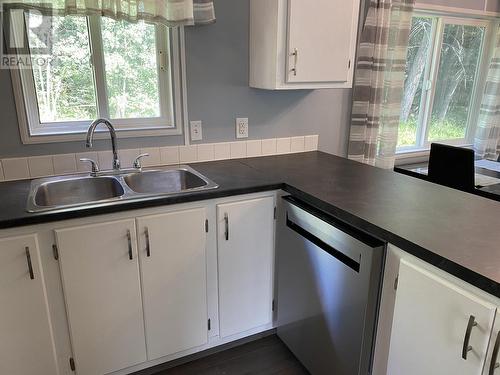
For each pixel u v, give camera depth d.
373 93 2.67
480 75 3.61
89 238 1.51
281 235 1.88
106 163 2.05
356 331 1.45
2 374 1.51
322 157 2.45
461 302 1.07
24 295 1.46
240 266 1.88
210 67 2.17
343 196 1.65
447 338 1.12
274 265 1.98
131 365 1.76
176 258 1.70
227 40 2.18
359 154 2.79
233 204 1.77
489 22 3.48
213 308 1.89
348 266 1.45
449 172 2.52
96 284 1.58
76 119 2.03
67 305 1.55
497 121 3.61
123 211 1.55
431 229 1.29
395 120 2.83
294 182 1.86
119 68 2.05
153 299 1.71
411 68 3.26
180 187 2.12
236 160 2.34
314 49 2.07
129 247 1.59
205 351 2.01
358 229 1.45
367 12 2.52
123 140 2.07
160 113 2.20
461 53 3.46
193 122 2.21
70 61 1.94
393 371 1.35
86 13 1.70
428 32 3.25
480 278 0.99
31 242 1.42
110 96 2.07
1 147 1.83
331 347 1.62
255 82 2.24
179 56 2.07
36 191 1.70
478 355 1.04
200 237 1.73
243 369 1.92
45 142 1.90
